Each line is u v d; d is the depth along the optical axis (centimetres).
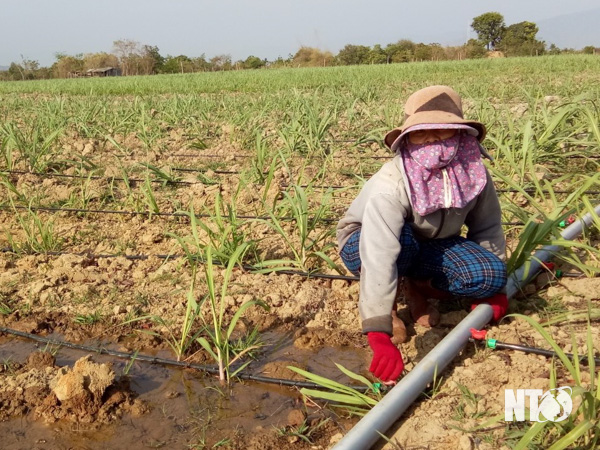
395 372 245
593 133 554
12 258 419
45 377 278
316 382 256
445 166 264
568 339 286
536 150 536
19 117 1073
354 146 660
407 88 1584
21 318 339
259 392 270
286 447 234
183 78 2508
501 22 6950
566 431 214
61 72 6266
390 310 254
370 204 266
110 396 262
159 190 570
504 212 436
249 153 718
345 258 307
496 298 296
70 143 786
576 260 343
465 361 273
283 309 335
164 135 858
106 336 320
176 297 352
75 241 448
